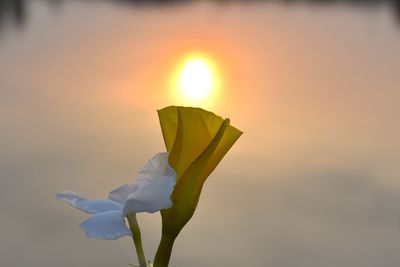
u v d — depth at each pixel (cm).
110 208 122
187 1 4831
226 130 127
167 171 118
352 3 4534
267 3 4903
